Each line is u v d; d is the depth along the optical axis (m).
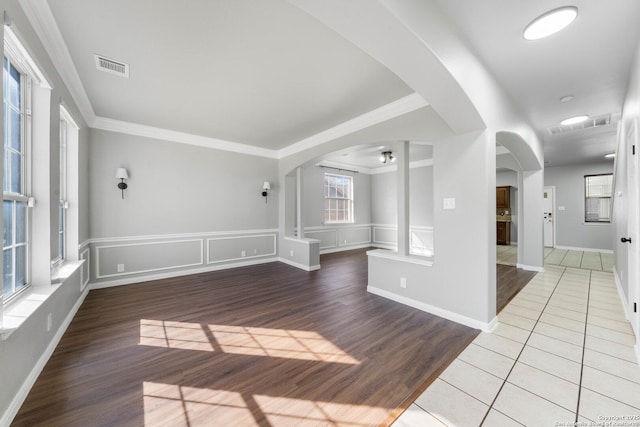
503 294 3.41
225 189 4.90
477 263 2.46
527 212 4.75
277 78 2.58
